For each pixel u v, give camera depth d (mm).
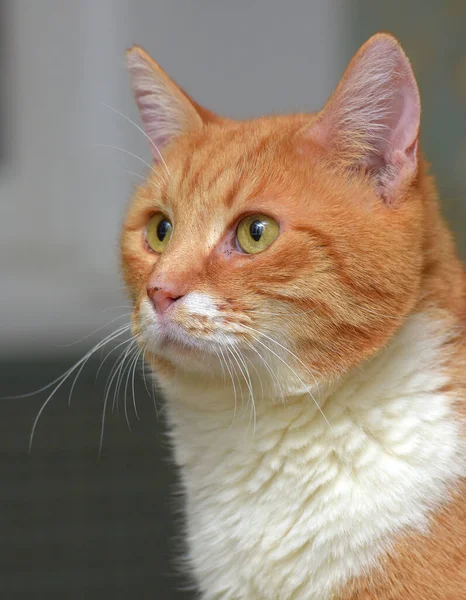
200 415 2400
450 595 2061
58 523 3619
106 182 5199
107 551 3541
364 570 2117
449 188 4672
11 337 4836
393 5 4992
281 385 2195
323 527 2160
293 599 2225
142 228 2479
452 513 2105
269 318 2135
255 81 5133
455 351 2242
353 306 2129
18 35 5320
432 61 4918
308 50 5121
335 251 2117
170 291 2131
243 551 2271
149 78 2662
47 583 3430
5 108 5402
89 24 5168
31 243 5297
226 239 2209
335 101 2229
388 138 2207
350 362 2156
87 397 3992
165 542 3541
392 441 2168
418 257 2174
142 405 3945
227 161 2309
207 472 2391
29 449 3527
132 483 3783
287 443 2238
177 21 5102
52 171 5371
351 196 2191
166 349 2203
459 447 2154
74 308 5086
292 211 2152
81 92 5246
